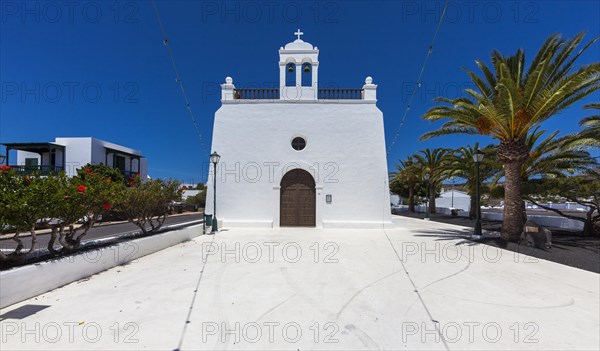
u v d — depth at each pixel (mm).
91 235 13875
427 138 13023
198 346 3408
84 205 6332
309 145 14820
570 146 10641
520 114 9695
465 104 10078
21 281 4699
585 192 11625
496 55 10648
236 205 14602
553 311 4461
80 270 5891
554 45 9758
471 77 10594
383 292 5242
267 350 3348
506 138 10461
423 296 5059
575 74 8117
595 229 12102
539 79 8891
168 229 11680
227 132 14961
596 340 3605
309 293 5156
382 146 14828
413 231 13352
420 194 37781
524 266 7137
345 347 3416
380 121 14945
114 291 5176
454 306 4629
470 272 6586
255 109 15070
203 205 43969
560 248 9156
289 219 14742
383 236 11805
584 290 5402
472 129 11859
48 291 5145
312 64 15445
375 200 14523
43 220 5879
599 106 10219
